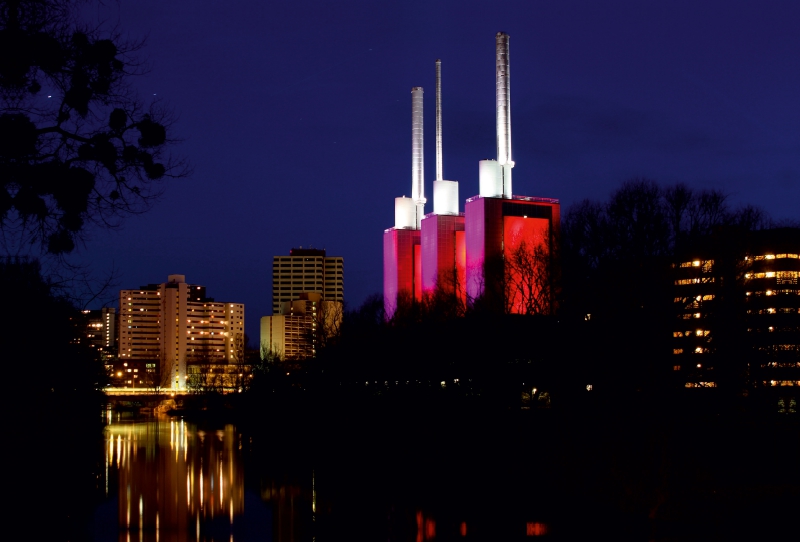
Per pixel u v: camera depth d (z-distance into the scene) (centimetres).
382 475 7638
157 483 7462
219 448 11388
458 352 9644
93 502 6284
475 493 6438
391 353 11681
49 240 2131
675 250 7781
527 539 4859
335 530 5169
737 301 7819
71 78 2092
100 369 11488
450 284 15700
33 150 2034
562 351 7838
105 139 2136
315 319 18225
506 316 9231
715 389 7694
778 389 9281
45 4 2062
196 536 5009
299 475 7925
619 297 7525
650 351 7331
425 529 5172
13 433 5575
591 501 5875
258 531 5150
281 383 17188
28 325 4025
